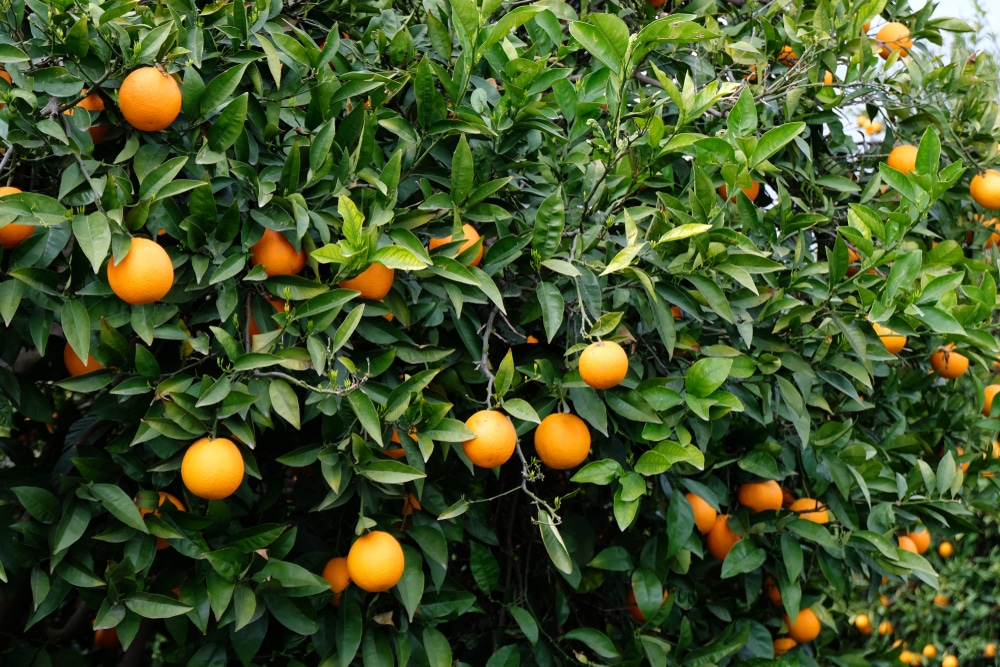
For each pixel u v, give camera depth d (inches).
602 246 100.4
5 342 94.6
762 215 104.3
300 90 98.0
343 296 92.3
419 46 105.7
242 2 94.6
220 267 91.7
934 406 122.6
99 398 94.8
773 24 121.4
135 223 89.1
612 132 95.8
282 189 94.2
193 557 94.3
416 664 101.1
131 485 98.5
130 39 93.5
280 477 103.1
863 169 122.4
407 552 98.3
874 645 177.6
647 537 113.7
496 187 97.2
